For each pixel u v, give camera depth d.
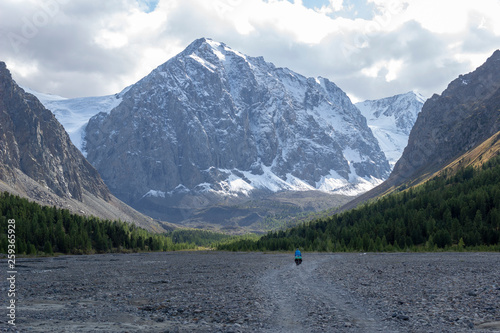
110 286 46.72
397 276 51.41
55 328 23.47
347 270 64.88
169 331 22.34
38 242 166.75
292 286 43.22
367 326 22.75
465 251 142.38
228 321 25.02
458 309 26.67
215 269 73.31
